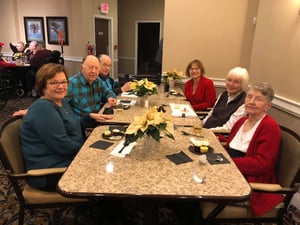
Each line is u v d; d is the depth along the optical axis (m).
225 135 2.15
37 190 1.59
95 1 6.85
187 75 3.40
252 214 1.46
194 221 1.75
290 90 2.37
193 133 1.83
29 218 1.97
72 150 1.65
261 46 3.13
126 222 1.93
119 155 1.43
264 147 1.50
